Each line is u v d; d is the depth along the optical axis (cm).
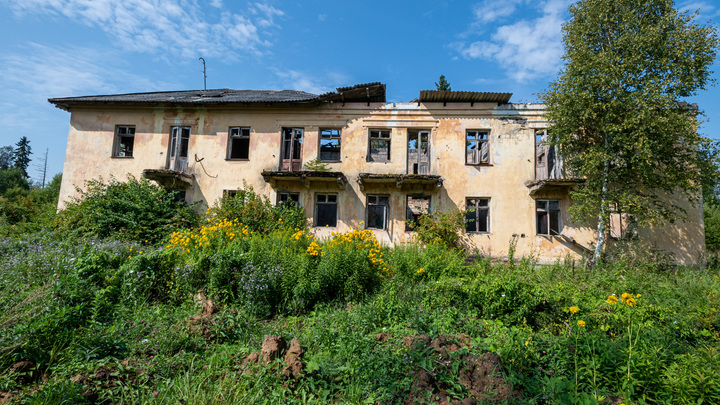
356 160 1471
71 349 385
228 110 1527
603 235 1199
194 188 1496
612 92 1139
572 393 331
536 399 328
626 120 1088
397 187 1424
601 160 1144
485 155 1538
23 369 355
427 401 333
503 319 560
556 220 1392
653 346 403
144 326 472
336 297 713
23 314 406
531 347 413
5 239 998
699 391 319
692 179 1138
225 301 671
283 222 1338
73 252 755
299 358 397
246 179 1495
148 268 664
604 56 1112
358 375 382
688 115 1125
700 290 743
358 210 1439
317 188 1459
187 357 411
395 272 851
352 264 733
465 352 407
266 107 1516
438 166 1440
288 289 677
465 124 1458
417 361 385
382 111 1488
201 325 486
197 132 1530
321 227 1436
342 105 1505
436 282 699
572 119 1189
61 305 464
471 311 590
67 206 1401
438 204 1414
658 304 628
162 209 1346
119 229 1273
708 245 1912
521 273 854
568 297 584
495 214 1391
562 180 1275
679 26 1100
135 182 1401
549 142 1320
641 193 1221
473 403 323
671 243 1311
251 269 693
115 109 1547
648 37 1089
